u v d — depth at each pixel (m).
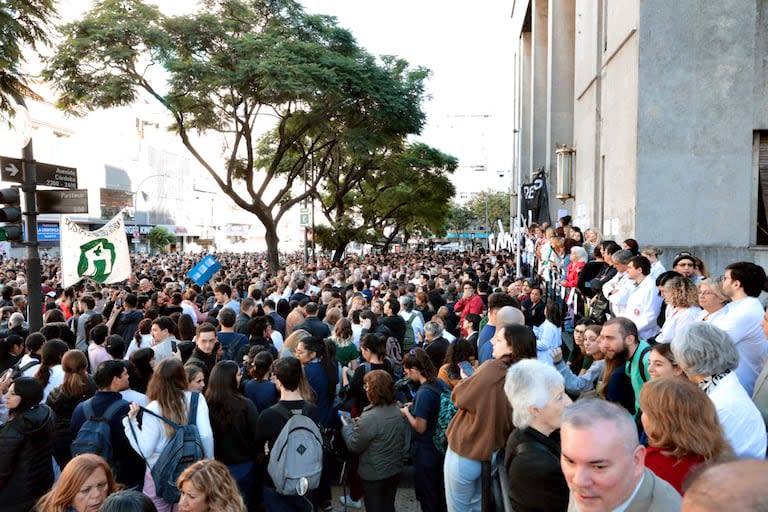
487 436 4.08
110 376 4.69
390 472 5.07
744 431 3.18
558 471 3.00
